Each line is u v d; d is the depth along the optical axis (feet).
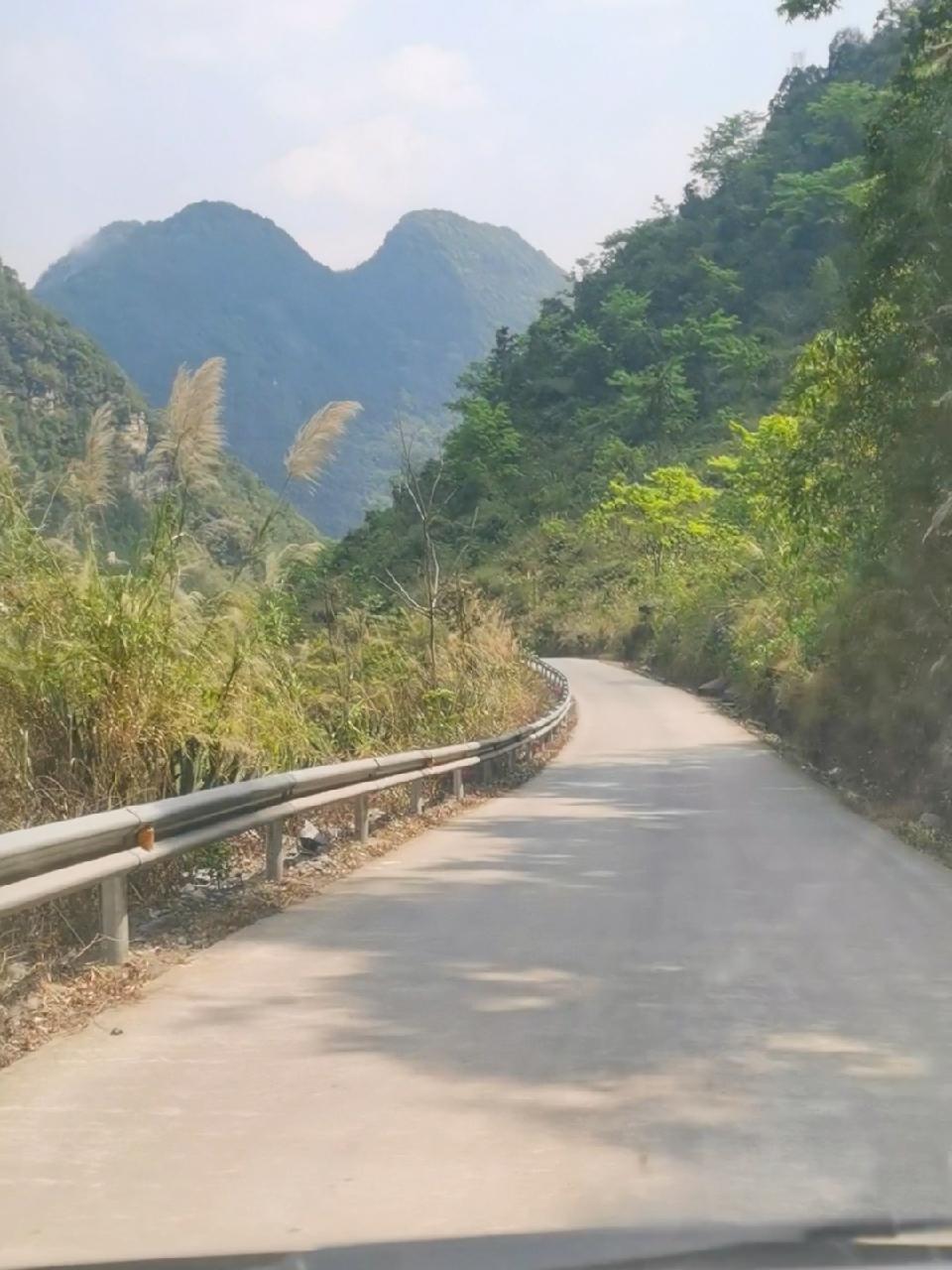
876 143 62.44
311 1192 15.49
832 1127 17.78
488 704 76.23
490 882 38.47
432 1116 18.16
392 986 25.49
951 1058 20.97
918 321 61.26
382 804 55.42
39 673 29.37
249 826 33.40
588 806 61.57
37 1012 23.11
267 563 38.45
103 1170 16.26
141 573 32.96
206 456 36.91
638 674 204.64
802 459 71.82
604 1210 14.88
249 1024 22.80
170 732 31.42
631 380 382.83
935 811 62.44
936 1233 14.11
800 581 102.12
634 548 280.31
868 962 27.84
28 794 28.07
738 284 430.61
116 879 26.35
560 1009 23.82
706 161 505.25
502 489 360.69
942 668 63.77
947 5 59.77
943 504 57.77
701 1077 19.93
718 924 32.12
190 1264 13.47
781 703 98.99
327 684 55.98
